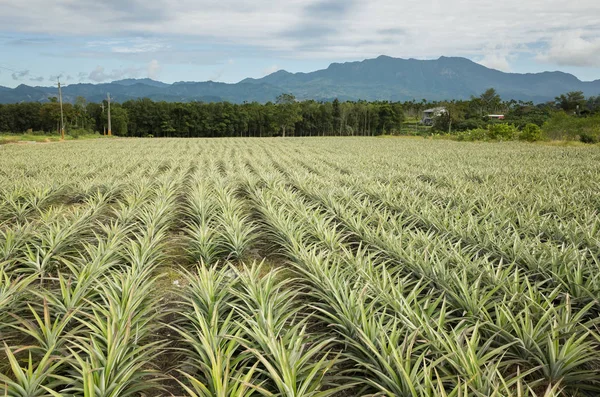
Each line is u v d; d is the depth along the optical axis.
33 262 5.25
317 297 4.79
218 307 4.20
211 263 6.39
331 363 3.04
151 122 89.50
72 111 72.44
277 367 3.05
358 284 4.57
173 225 8.48
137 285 4.44
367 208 8.96
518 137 43.12
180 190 12.81
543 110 95.75
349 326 3.84
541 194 10.19
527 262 5.36
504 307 3.92
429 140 51.78
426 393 2.56
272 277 4.73
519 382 2.68
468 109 104.31
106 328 3.54
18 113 81.00
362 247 7.15
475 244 6.39
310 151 30.70
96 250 5.76
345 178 14.17
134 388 3.06
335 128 96.38
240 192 12.92
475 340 3.37
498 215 7.86
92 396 2.53
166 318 4.68
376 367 3.29
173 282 5.68
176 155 24.77
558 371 3.26
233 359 3.34
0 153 23.78
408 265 5.50
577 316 3.69
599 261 5.64
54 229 6.38
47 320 3.47
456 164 18.61
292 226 7.05
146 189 10.58
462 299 4.27
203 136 93.94
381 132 98.62
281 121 90.25
